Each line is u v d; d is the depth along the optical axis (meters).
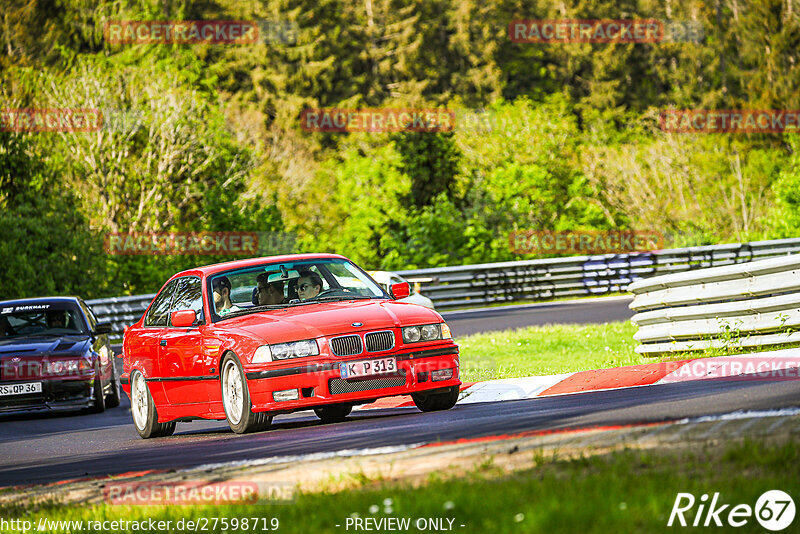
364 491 21.88
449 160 173.88
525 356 58.75
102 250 136.75
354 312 37.88
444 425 32.38
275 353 36.31
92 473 33.06
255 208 166.38
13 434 50.34
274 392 36.16
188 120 175.50
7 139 142.88
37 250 131.25
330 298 40.34
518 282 121.81
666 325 48.66
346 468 25.45
